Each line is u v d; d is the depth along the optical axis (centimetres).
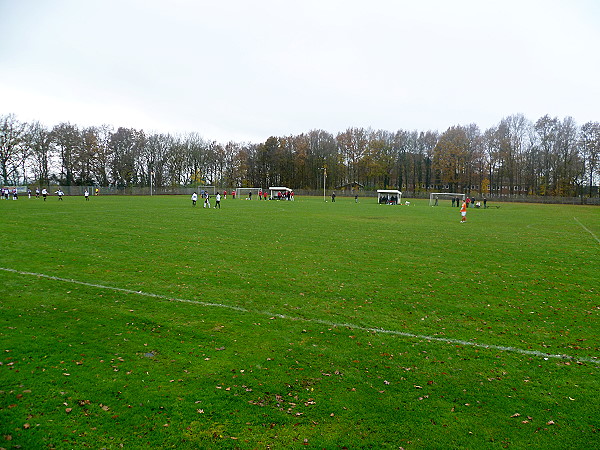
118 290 939
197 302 868
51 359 580
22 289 921
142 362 584
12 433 417
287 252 1499
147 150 9806
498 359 628
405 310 857
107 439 416
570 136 8481
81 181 8900
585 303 927
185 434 428
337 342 679
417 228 2469
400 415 473
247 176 11106
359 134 10838
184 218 2761
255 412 471
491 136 9594
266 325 747
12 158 7550
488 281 1123
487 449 418
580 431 450
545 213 4444
